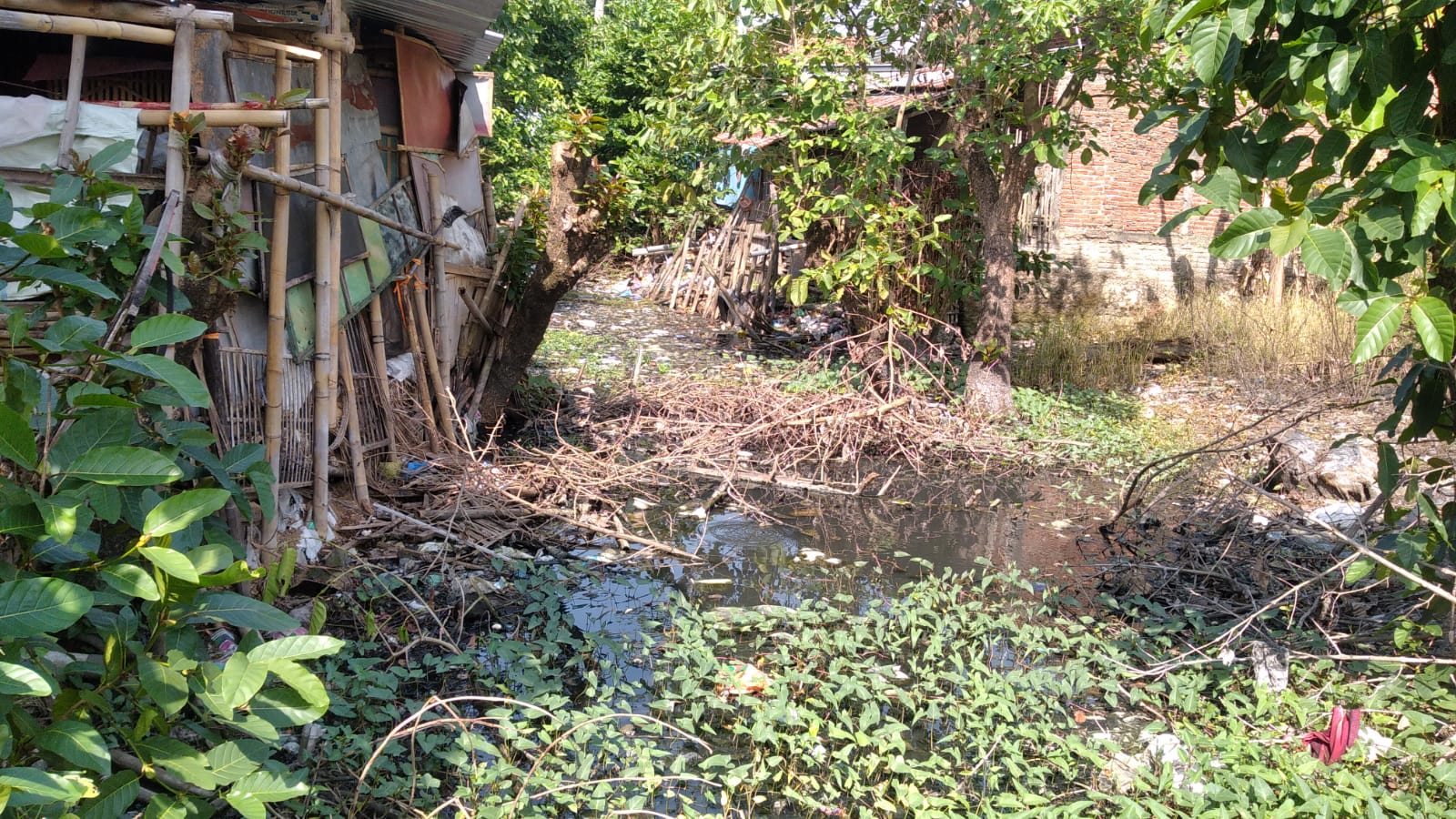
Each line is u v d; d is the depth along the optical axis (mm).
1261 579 5875
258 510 5102
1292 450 8016
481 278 8672
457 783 3723
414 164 7445
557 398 9984
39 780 2039
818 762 3844
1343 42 3506
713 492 7906
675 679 4344
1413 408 4211
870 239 9930
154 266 3404
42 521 2492
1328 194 3506
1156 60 8719
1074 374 11703
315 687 2582
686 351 13172
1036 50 9266
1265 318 12211
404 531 5977
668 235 18328
